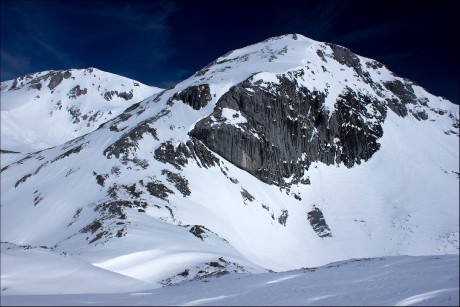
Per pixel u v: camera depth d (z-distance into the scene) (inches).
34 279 1024.2
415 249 2979.8
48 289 995.9
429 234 3157.0
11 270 1030.4
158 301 815.7
